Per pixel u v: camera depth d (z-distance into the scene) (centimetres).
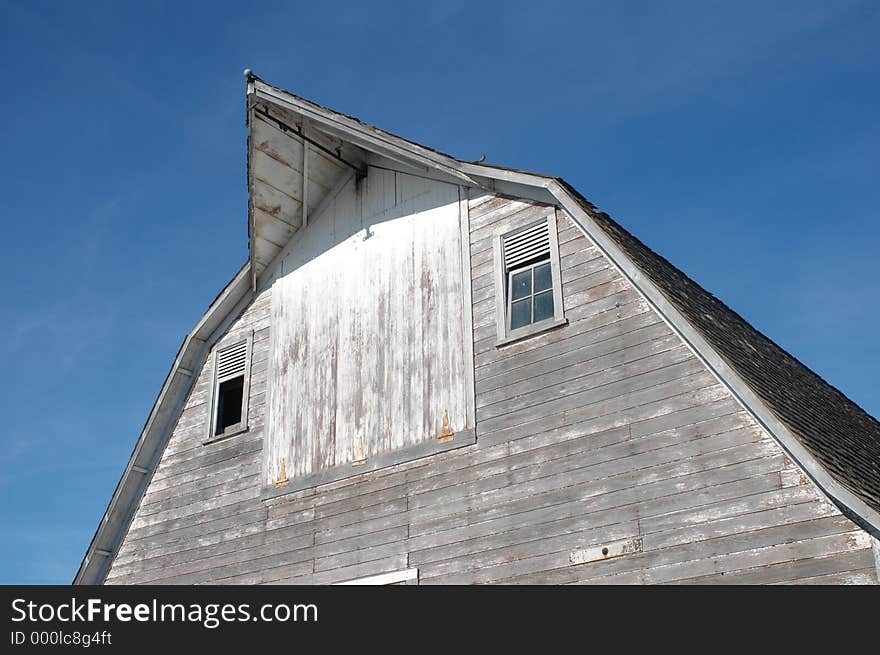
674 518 1046
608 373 1154
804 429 1067
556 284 1235
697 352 1082
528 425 1198
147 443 1586
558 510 1134
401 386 1344
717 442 1045
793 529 966
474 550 1184
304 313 1514
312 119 1443
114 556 1552
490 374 1259
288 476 1416
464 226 1366
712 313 1429
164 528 1518
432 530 1231
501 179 1320
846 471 1016
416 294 1381
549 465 1162
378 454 1330
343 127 1437
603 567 1076
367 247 1470
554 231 1264
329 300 1488
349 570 1287
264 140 1460
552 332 1221
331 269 1506
